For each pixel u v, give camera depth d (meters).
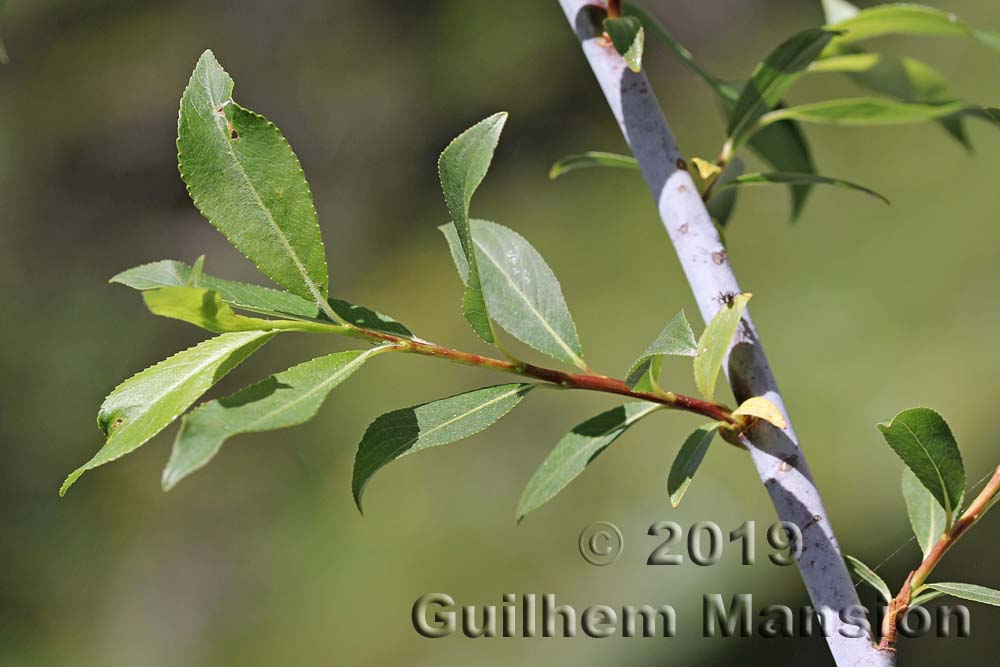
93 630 7.05
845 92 8.47
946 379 6.52
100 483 7.80
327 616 6.66
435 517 6.88
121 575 7.28
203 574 7.15
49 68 10.06
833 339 7.03
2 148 9.70
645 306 7.75
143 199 9.45
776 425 1.50
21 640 7.00
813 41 2.00
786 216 7.95
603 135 9.00
